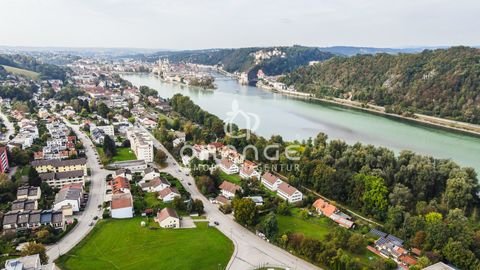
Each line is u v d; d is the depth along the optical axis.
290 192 179.00
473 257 120.06
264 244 137.50
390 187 177.50
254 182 194.38
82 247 130.00
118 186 177.00
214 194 182.38
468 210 169.00
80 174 189.38
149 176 198.12
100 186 188.38
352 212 170.38
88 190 182.50
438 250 128.12
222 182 194.00
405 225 141.38
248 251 132.00
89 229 143.12
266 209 166.50
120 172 197.88
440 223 132.88
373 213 163.00
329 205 166.62
